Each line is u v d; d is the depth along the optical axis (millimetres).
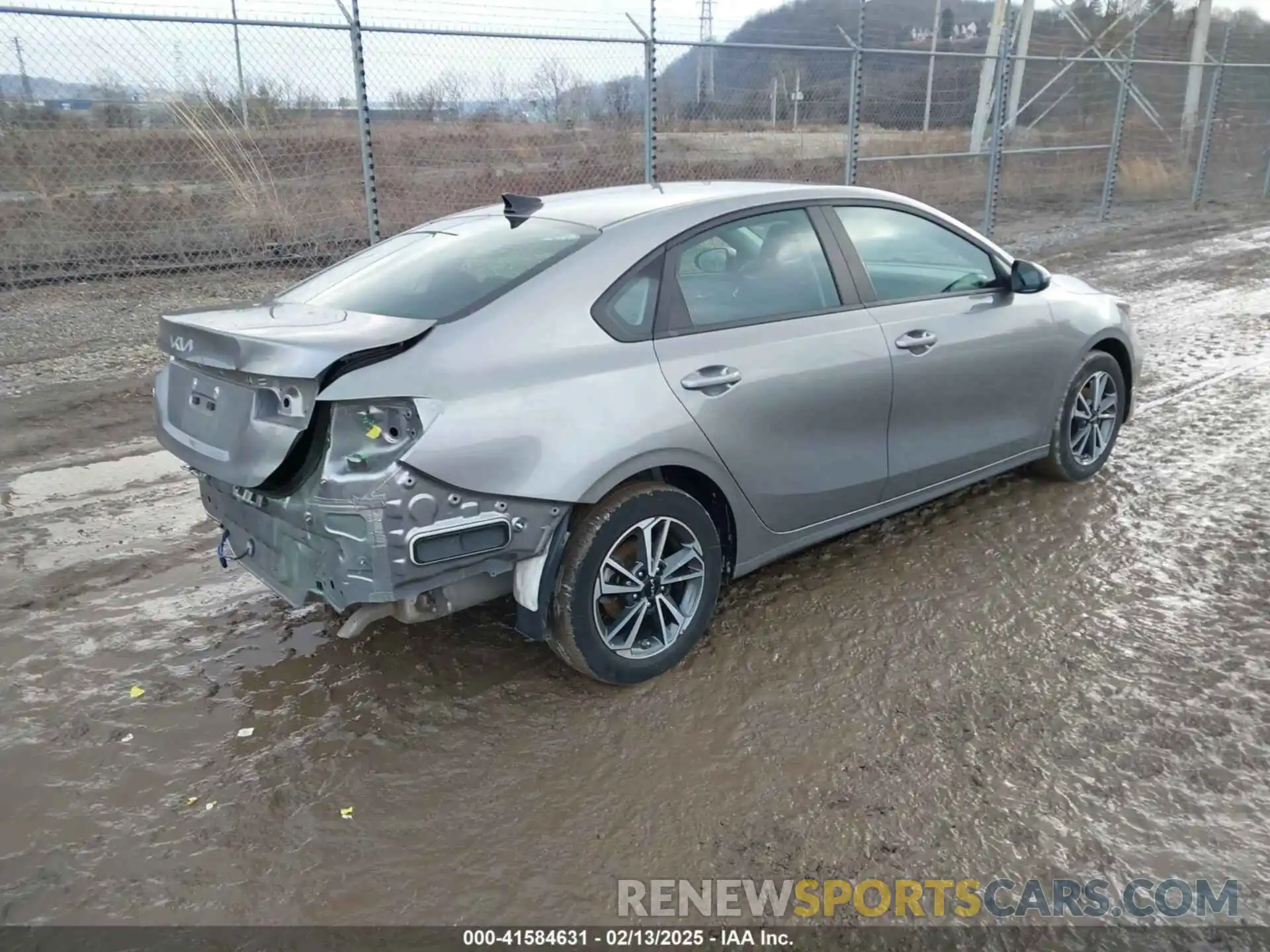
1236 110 20516
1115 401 5219
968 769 2971
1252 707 3230
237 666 3611
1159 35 21906
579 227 3541
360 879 2590
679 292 3490
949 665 3527
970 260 4535
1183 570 4195
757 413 3574
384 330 2979
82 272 9742
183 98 9719
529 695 3408
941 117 15008
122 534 4762
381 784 2959
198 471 3279
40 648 3732
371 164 8750
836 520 4043
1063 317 4801
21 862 2656
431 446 2840
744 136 11672
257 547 3311
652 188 4125
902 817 2779
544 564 3143
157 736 3203
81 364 7566
